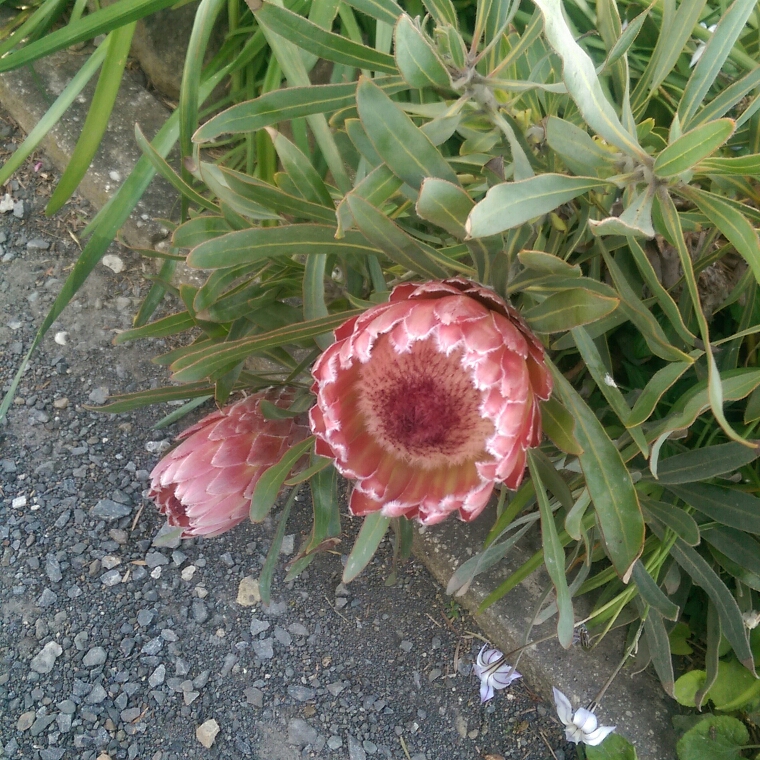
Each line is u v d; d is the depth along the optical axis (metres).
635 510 0.23
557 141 0.22
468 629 0.37
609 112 0.20
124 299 0.42
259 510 0.29
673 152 0.21
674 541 0.31
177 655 0.36
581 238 0.31
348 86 0.25
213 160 0.44
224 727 0.35
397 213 0.31
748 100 0.31
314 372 0.23
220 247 0.25
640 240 0.32
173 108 0.46
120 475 0.39
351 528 0.39
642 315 0.24
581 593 0.33
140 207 0.42
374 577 0.38
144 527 0.38
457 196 0.21
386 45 0.34
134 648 0.36
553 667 0.34
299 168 0.26
